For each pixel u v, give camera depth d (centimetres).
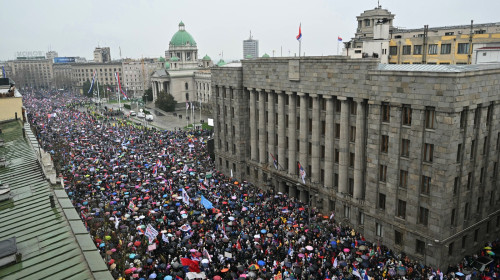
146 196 6912
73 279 2370
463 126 4850
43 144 10525
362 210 6197
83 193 7162
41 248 2736
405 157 5275
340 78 6134
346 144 6347
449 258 5188
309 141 7169
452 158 4769
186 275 4328
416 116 4988
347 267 4841
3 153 5266
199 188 7538
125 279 4647
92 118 16450
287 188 8062
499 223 5881
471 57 7125
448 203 4909
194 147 11300
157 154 10056
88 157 9606
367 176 5850
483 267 4925
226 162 9606
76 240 2853
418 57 8069
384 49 7950
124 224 6028
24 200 3591
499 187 5662
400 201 5472
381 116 5516
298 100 7288
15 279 2370
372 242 5919
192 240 5550
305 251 5241
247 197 7219
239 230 5853
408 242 5362
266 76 7831
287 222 6041
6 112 7769
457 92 4534
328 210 6894
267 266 4884
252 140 8688
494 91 5041
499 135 5384
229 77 8906
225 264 4888
